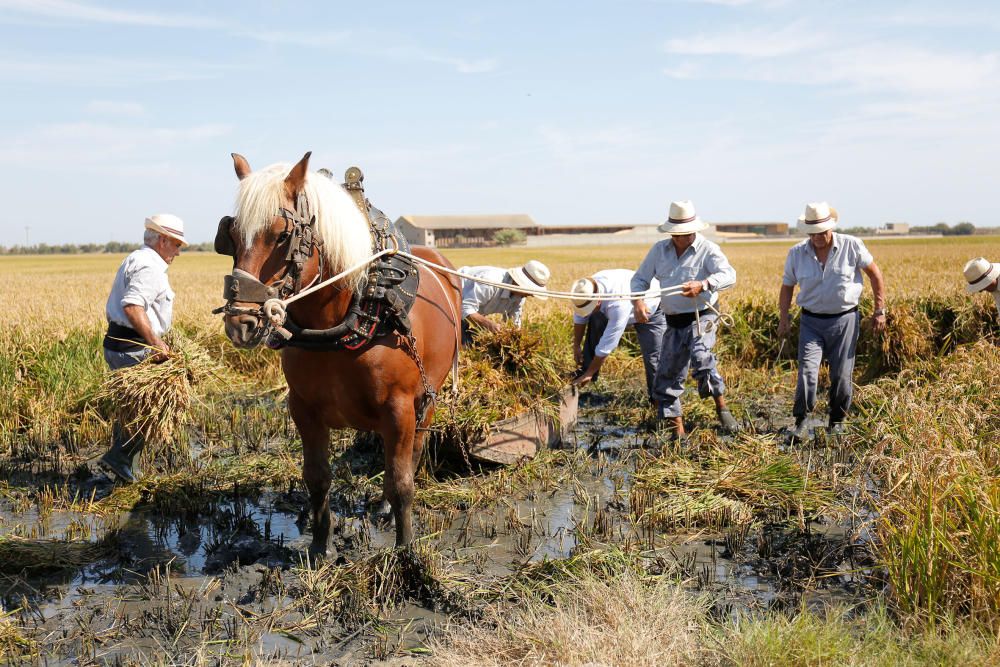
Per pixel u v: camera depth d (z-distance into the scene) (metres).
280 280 3.43
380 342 3.90
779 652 3.05
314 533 4.46
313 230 3.53
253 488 5.72
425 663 3.30
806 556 4.43
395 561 4.06
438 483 5.71
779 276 24.28
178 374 5.59
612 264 42.22
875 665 2.98
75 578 4.24
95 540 4.77
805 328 6.98
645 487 5.54
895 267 25.47
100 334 9.40
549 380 6.65
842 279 6.71
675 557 4.48
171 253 5.93
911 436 4.13
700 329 6.79
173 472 6.07
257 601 3.93
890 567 3.72
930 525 3.49
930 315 10.05
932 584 3.46
